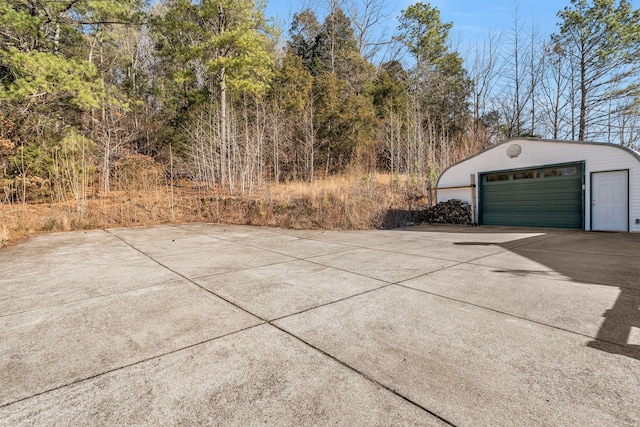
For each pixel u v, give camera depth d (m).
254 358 2.11
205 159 15.27
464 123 25.28
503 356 2.09
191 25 14.49
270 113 17.28
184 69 16.14
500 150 10.34
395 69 27.17
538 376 1.86
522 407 1.59
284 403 1.65
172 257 5.55
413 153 18.09
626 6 17.73
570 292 3.36
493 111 25.22
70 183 11.09
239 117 17.02
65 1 11.88
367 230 9.66
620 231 7.97
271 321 2.72
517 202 10.05
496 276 4.04
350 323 2.66
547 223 9.37
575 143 8.68
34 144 11.46
